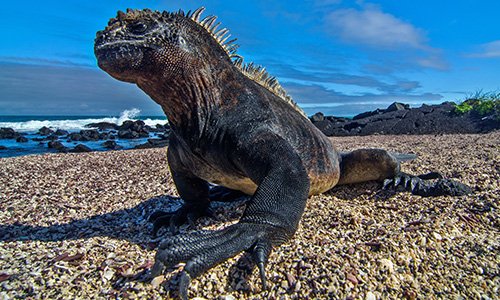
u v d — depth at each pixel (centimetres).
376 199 37
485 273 23
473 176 44
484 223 30
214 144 28
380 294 21
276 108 33
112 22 26
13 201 44
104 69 26
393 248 24
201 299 20
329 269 22
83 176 61
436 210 32
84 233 32
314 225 29
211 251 21
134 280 22
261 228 23
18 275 23
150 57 26
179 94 28
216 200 40
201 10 31
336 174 39
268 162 26
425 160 58
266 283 21
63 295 21
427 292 21
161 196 44
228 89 29
